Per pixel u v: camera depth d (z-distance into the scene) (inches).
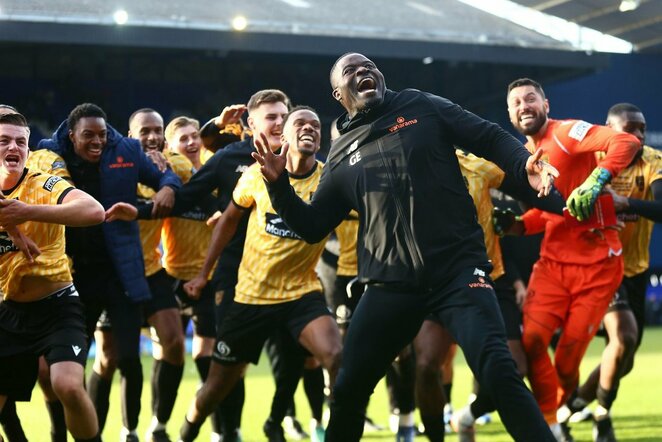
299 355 275.4
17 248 208.2
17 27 701.3
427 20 818.8
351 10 803.4
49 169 253.1
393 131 197.0
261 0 789.2
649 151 293.0
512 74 956.0
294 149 249.4
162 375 279.4
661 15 878.4
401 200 194.2
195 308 309.9
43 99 890.7
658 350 626.5
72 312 215.5
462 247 193.8
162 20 736.3
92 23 719.1
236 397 270.7
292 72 960.9
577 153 252.1
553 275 267.0
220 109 944.9
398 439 274.8
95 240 260.8
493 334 183.5
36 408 371.6
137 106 922.7
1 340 214.7
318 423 299.0
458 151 258.8
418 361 247.3
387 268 195.3
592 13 865.5
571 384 273.9
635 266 300.0
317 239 206.7
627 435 296.5
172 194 267.7
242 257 267.6
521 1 856.3
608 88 978.1
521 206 275.3
